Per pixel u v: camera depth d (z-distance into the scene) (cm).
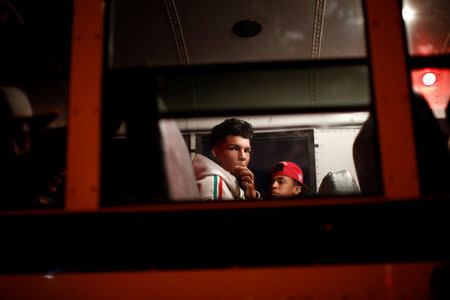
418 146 142
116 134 162
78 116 142
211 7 241
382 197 134
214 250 134
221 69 155
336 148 321
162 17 243
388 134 137
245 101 193
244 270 131
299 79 188
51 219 139
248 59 292
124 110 154
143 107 156
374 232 132
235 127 295
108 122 145
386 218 133
